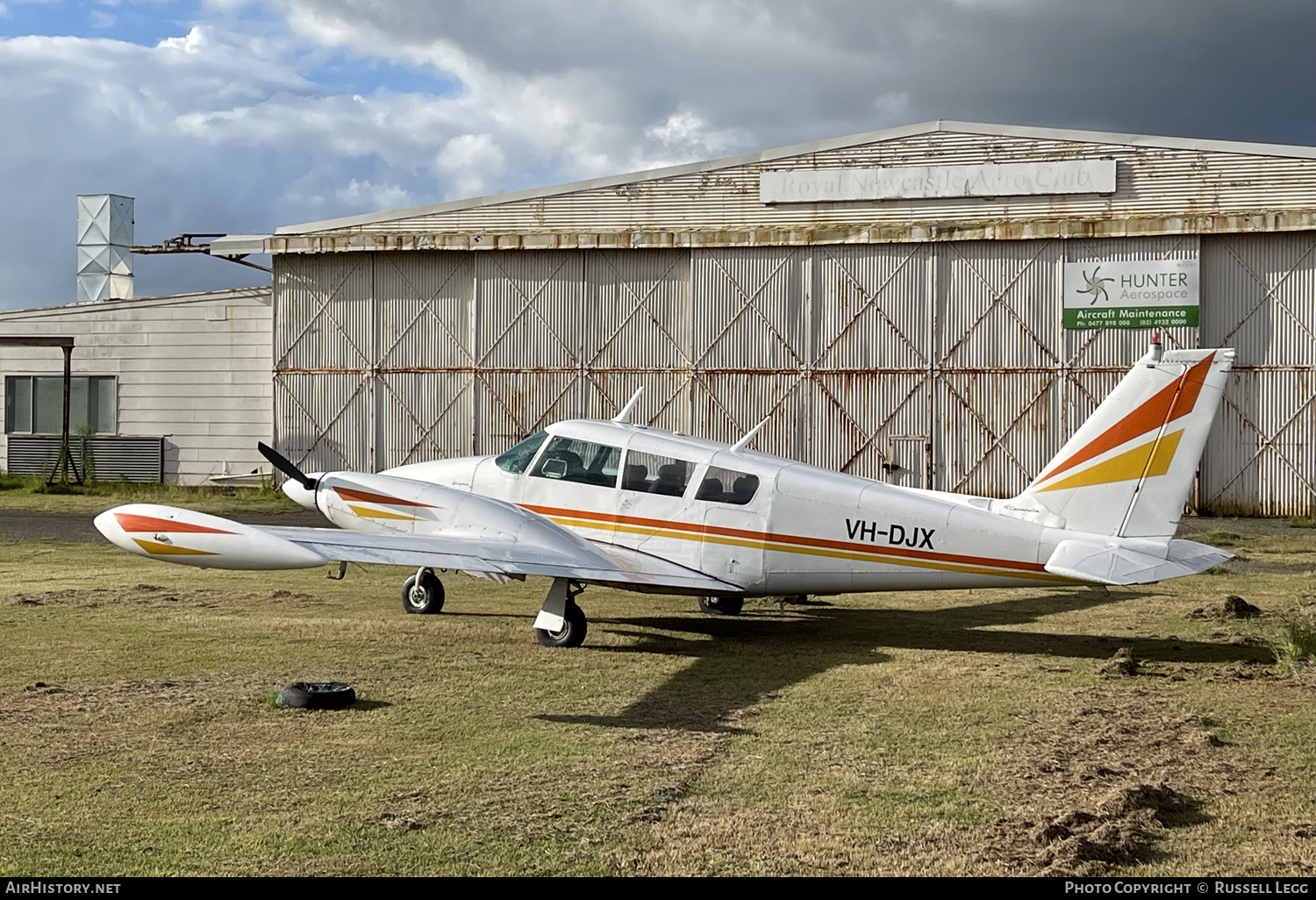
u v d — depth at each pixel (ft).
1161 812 17.66
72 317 102.78
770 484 33.58
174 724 22.07
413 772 19.31
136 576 45.03
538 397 91.15
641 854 15.84
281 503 84.58
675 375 88.79
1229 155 81.25
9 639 30.58
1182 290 80.02
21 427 104.63
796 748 21.21
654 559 34.12
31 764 19.38
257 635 31.78
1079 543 31.09
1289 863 15.76
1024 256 82.89
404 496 34.81
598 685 26.58
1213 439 80.28
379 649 30.19
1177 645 32.89
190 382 100.99
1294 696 25.72
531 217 92.43
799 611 40.29
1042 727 22.85
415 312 93.40
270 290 99.40
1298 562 54.19
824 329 86.17
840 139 87.56
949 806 17.93
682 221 90.22
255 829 16.48
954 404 84.02
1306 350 78.48
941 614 39.34
